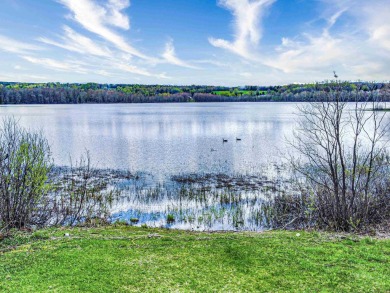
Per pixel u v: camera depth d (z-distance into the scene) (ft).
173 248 21.01
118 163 74.43
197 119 208.44
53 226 29.07
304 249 20.58
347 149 75.36
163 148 96.43
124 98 508.12
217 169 67.26
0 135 42.37
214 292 15.24
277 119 203.10
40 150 34.19
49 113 256.93
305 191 40.65
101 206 41.86
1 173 27.78
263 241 22.52
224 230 33.45
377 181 35.96
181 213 40.34
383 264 18.19
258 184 54.44
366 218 28.96
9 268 17.51
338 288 15.49
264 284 16.01
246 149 92.68
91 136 124.36
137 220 37.63
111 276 16.71
